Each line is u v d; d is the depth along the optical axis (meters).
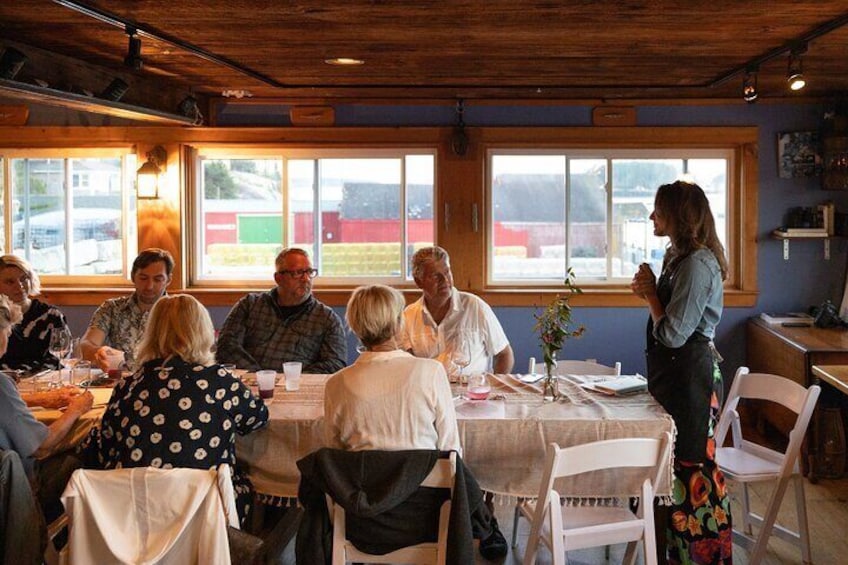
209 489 2.05
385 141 5.07
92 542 2.07
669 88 4.78
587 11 2.93
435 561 2.32
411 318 3.55
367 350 2.45
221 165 5.21
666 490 2.66
